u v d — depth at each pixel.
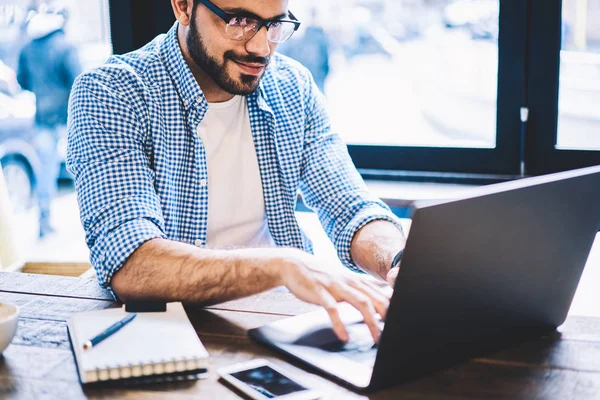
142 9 2.60
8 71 3.03
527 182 0.96
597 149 2.36
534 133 2.40
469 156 2.46
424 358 0.96
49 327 1.17
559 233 1.02
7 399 0.92
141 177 1.47
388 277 1.28
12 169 3.16
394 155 2.53
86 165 1.47
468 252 0.90
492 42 2.38
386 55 2.48
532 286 1.04
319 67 2.54
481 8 2.36
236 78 1.55
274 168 1.78
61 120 3.07
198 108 1.63
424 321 0.91
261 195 1.79
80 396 0.93
